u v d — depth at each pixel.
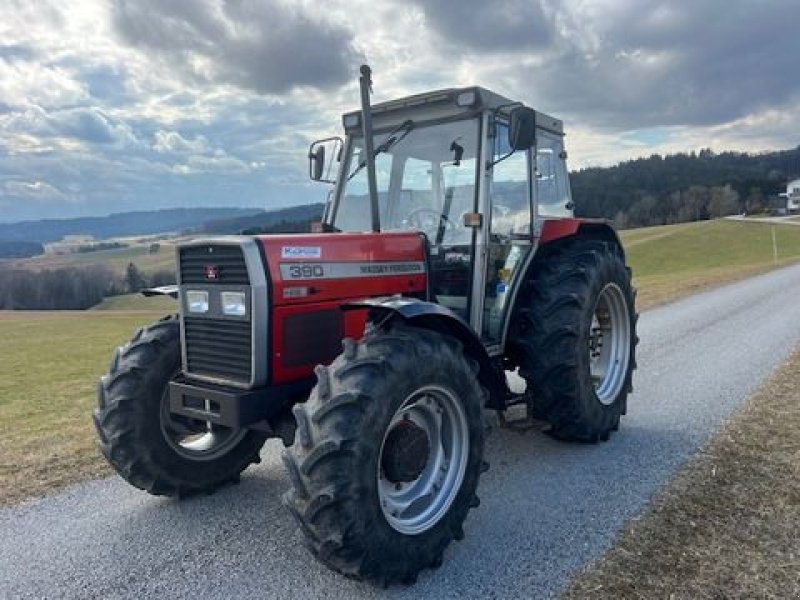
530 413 4.35
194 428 3.70
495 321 4.24
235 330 3.15
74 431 5.45
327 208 4.64
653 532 3.17
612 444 4.47
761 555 2.94
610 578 2.78
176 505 3.71
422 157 4.22
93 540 3.29
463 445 3.15
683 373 6.44
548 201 4.99
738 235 53.84
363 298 3.50
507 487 3.80
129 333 23.50
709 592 2.66
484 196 3.99
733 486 3.66
